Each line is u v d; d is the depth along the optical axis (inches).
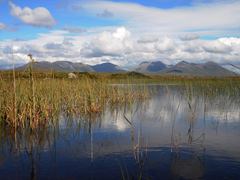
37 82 759.1
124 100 1143.0
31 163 396.2
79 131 600.1
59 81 901.2
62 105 861.8
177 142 495.8
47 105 695.7
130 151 445.1
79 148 466.9
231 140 512.4
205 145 477.1
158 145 476.7
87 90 926.4
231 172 354.3
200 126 645.3
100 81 1181.7
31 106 644.1
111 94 1130.7
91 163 391.9
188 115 808.3
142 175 346.3
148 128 625.3
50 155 431.5
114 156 419.8
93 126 654.5
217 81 1766.7
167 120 727.1
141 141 504.7
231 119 740.0
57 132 589.6
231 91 1441.9
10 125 614.2
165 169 366.0
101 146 477.4
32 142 510.6
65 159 410.3
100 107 882.8
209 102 1115.3
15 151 455.2
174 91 1768.0
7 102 642.2
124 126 651.5
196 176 341.4
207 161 395.2
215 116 789.9
